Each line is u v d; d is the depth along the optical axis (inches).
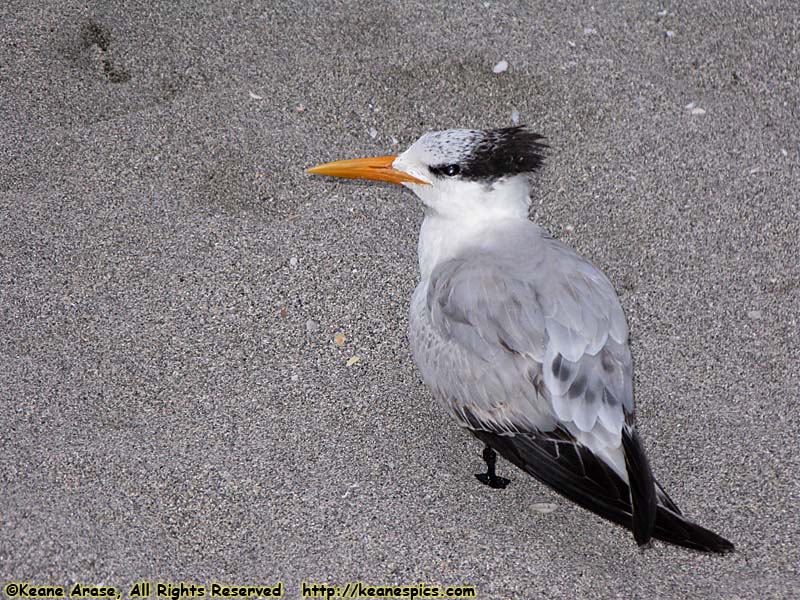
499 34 515.8
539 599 309.1
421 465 357.4
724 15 529.0
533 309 325.1
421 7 528.4
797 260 432.5
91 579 307.6
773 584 314.8
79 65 498.9
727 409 381.4
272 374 386.0
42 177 449.1
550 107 485.1
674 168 462.9
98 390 373.1
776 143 475.2
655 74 502.6
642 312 414.3
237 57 504.7
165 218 434.9
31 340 387.5
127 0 524.1
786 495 349.1
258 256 421.7
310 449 358.6
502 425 329.1
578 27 522.6
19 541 313.6
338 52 506.9
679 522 303.7
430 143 365.7
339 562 317.1
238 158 461.4
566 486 311.0
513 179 364.5
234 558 318.3
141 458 347.3
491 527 334.0
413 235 439.2
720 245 437.4
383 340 401.4
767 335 406.9
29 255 415.8
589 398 312.3
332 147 468.4
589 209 448.8
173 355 387.5
